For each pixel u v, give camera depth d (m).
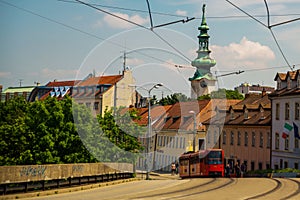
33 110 35.81
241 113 68.25
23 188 22.61
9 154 35.88
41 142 34.53
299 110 52.81
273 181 32.09
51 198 21.75
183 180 36.22
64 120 35.25
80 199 21.19
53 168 25.08
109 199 21.00
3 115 45.50
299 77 54.19
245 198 20.89
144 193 24.33
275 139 58.16
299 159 52.06
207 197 21.44
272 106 59.19
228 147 68.62
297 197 21.45
